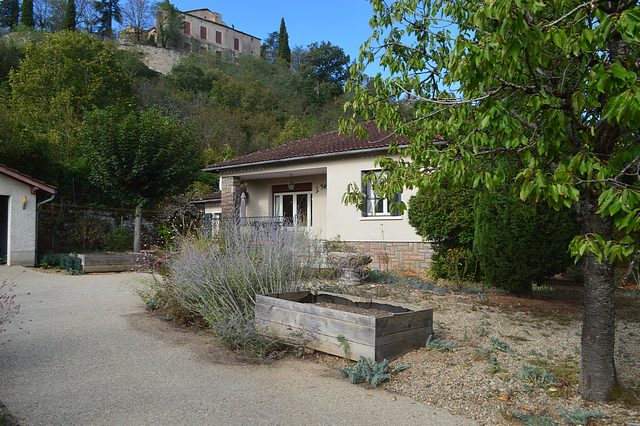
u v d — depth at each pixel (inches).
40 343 237.3
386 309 239.9
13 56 1481.3
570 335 246.7
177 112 1601.9
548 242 323.6
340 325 205.9
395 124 220.1
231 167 717.9
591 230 153.7
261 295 242.1
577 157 126.0
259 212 775.1
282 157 650.8
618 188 126.1
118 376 188.2
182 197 815.1
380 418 150.3
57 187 774.5
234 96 2027.6
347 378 187.5
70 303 347.9
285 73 2413.9
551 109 143.7
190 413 152.2
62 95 1198.3
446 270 442.0
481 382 176.7
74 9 2266.2
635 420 145.4
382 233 539.8
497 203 331.0
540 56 143.2
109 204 839.1
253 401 163.5
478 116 159.3
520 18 122.1
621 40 143.9
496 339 225.9
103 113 705.6
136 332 261.1
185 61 2383.1
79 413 150.9
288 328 225.5
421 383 177.8
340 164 600.7
